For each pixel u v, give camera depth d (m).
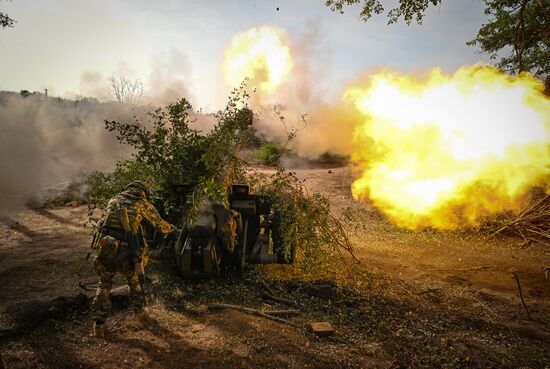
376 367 3.60
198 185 5.30
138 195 4.21
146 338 3.84
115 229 3.96
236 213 5.27
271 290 5.10
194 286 5.03
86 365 3.40
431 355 3.88
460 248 7.87
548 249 7.94
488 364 3.78
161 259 5.62
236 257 5.47
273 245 5.75
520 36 13.08
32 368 3.34
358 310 4.75
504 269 6.63
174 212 5.77
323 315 4.56
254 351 3.70
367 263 6.55
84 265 5.73
